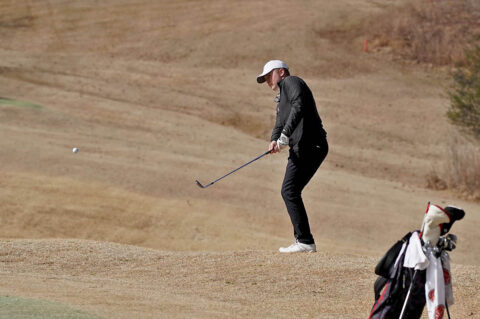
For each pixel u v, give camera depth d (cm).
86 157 7650
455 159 8950
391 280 1931
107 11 15875
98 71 12575
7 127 8475
